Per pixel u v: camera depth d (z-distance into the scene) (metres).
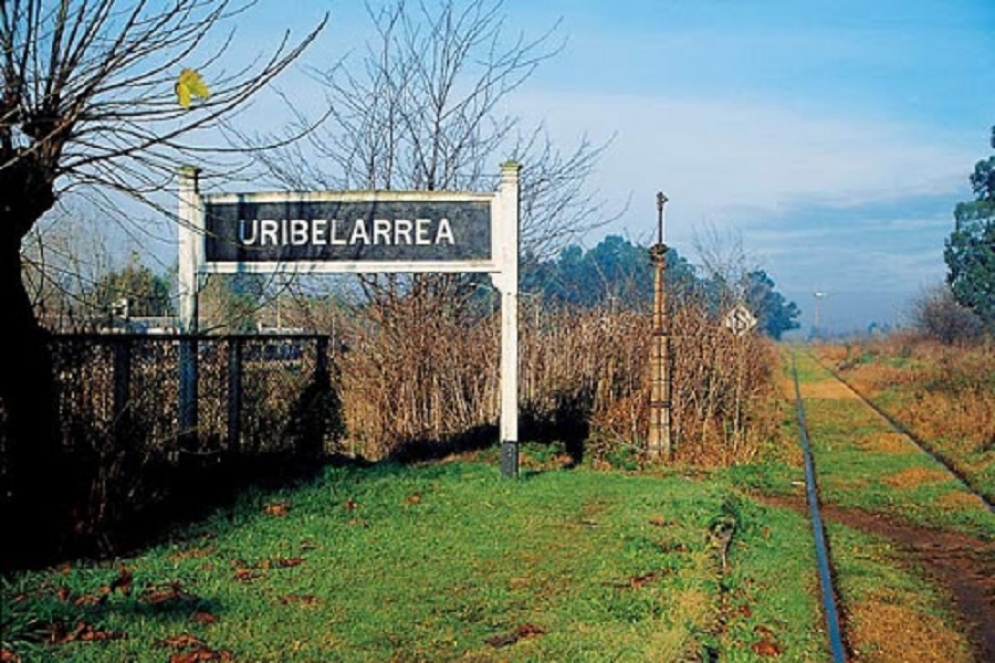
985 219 58.75
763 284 53.03
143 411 9.90
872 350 68.69
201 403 11.60
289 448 13.35
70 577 7.49
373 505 11.48
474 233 13.02
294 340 13.64
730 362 22.58
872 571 11.11
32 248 9.92
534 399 19.83
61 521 8.28
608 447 19.23
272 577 8.32
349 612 7.52
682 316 21.73
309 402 13.71
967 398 26.91
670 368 20.17
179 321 12.86
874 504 15.50
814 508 14.82
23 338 7.97
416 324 18.00
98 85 7.12
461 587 8.40
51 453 8.21
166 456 10.59
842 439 24.17
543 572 8.98
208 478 11.27
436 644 6.93
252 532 9.83
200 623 6.95
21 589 6.96
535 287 22.67
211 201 12.92
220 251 12.92
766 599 9.34
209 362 11.77
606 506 12.21
